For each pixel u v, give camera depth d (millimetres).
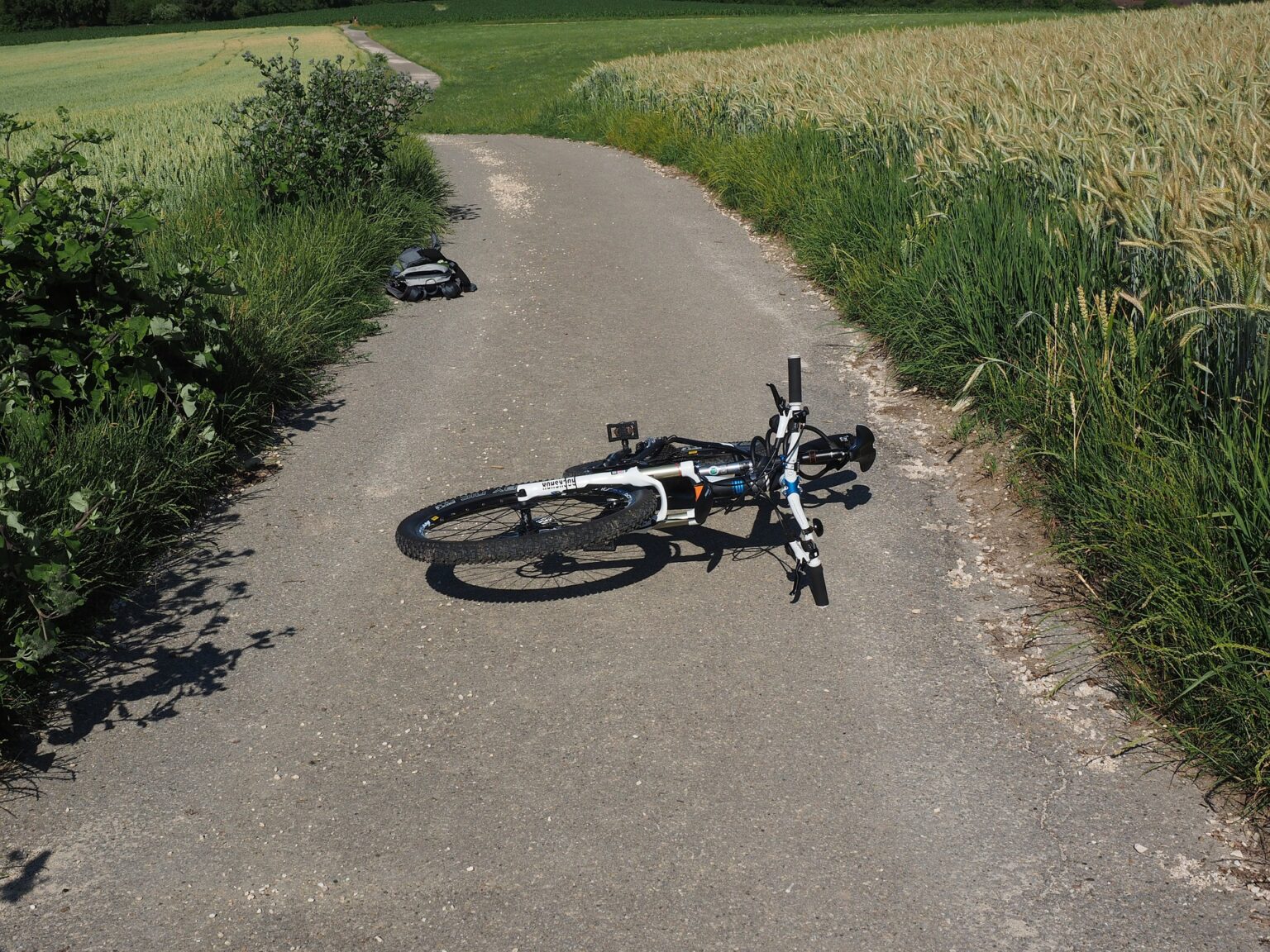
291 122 13062
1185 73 13625
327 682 4629
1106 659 4434
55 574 4348
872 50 25078
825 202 11523
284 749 4215
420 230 14039
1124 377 5723
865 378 8102
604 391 8000
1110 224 6820
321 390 8414
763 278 11312
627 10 91875
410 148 18578
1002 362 6531
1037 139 8539
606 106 27531
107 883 3592
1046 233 7238
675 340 9234
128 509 5824
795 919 3285
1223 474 4469
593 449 6891
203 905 3479
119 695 4609
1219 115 9773
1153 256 6180
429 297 11109
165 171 14203
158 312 6949
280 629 5062
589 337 9430
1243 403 4930
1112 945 3113
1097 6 79500
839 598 5062
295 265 10047
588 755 4066
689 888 3424
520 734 4215
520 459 6816
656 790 3869
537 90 42000
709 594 5164
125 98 45062
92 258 6711
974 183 9109
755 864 3508
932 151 10031
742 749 4062
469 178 19578
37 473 5488
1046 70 14656
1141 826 3564
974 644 4648
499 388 8195
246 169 12805
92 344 6539
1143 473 4898
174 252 9797
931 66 16797
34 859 3721
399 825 3773
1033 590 5027
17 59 83125
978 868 3443
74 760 4215
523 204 16688
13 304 6461
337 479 6719
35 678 4625
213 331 7449
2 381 6160
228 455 6965
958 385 7207
